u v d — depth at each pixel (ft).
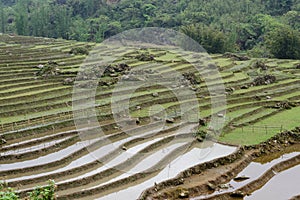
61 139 120.16
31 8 438.40
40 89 167.73
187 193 87.92
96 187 89.66
